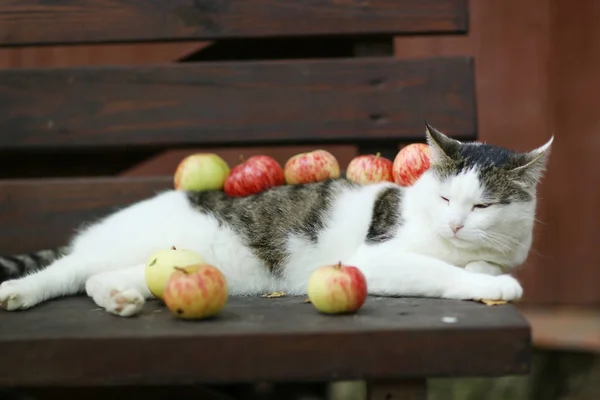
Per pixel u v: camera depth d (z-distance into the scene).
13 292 1.71
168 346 1.62
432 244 1.78
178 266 1.72
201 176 1.90
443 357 1.62
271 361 1.62
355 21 1.96
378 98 1.96
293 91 1.96
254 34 1.97
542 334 2.17
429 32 1.96
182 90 1.97
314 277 1.69
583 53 2.30
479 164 1.77
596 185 2.31
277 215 1.84
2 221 1.96
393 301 1.73
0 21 1.97
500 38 2.32
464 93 1.96
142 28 1.97
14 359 1.62
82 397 1.86
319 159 1.88
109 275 1.76
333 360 1.62
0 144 1.97
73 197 1.96
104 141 1.97
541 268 2.34
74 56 2.29
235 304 1.74
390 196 1.83
